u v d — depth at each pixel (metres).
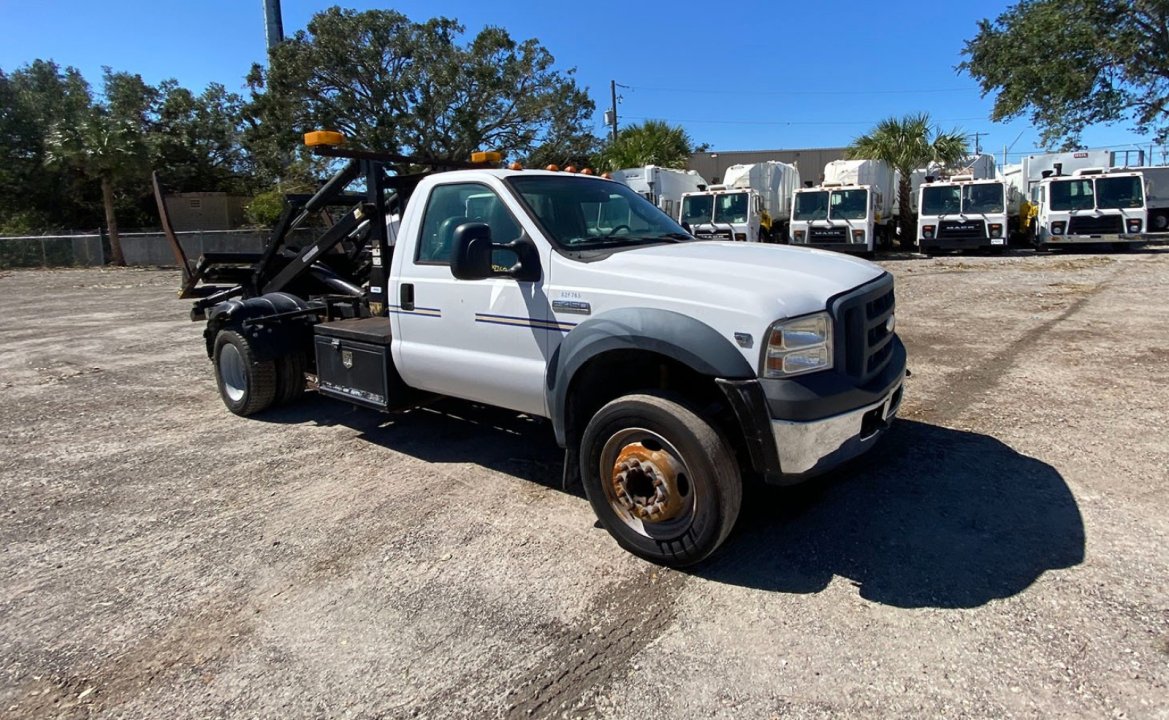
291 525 4.19
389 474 4.94
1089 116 26.89
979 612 3.04
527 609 3.24
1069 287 13.21
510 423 5.96
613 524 3.71
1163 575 3.23
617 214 4.67
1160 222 27.20
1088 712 2.43
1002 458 4.69
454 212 4.52
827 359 3.32
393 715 2.60
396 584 3.49
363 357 5.09
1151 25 24.69
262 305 6.29
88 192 42.44
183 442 5.80
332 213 7.27
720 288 3.35
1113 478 4.30
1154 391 6.02
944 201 23.06
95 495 4.73
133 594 3.49
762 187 25.75
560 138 33.88
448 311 4.45
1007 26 27.80
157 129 46.38
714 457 3.25
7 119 40.81
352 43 30.23
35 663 2.97
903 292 13.55
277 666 2.90
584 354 3.62
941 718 2.45
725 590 3.33
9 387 8.02
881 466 4.64
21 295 19.62
